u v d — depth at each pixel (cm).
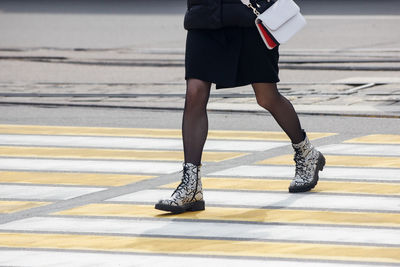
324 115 2272
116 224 1277
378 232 1210
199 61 1338
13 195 1476
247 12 1316
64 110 2439
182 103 2519
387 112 2266
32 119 2294
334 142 1900
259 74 1357
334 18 5725
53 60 3684
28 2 7925
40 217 1325
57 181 1580
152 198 1437
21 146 1934
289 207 1356
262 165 1681
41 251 1146
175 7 7175
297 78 3014
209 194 1451
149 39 4544
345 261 1084
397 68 3209
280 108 1411
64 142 1973
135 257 1113
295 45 4097
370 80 2909
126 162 1744
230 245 1160
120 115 2341
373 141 1903
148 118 2284
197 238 1197
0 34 4978
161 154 1822
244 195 1439
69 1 8019
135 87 2875
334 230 1224
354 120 2189
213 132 2064
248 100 2548
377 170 1609
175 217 1312
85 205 1395
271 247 1148
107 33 4938
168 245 1166
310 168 1453
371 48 3884
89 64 3541
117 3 7756
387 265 1069
